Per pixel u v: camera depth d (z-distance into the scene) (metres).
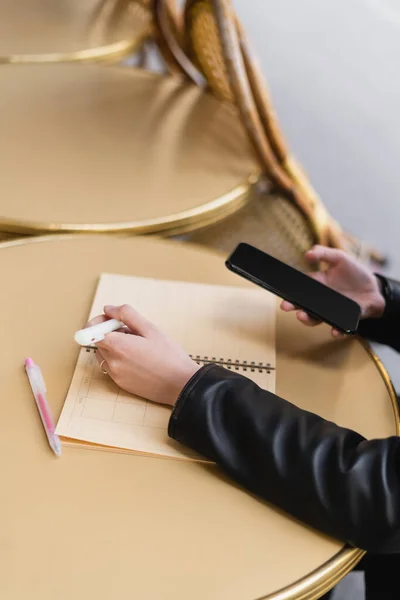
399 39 2.99
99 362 0.76
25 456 0.67
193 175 1.20
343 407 0.77
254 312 0.89
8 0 1.67
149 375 0.72
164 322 0.85
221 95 1.48
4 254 0.94
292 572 0.61
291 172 1.37
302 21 3.06
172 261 0.97
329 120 2.57
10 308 0.84
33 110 1.29
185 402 0.67
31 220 1.02
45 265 0.93
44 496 0.64
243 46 1.25
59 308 0.86
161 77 1.48
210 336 0.84
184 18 1.41
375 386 0.81
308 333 0.87
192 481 0.67
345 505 0.62
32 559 0.59
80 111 1.32
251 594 0.59
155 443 0.69
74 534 0.61
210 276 0.95
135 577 0.59
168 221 1.08
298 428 0.66
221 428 0.67
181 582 0.59
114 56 1.55
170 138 1.29
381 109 2.64
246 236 1.36
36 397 0.73
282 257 1.34
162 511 0.64
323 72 2.78
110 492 0.65
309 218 1.36
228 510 0.65
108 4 1.71
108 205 1.08
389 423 0.76
